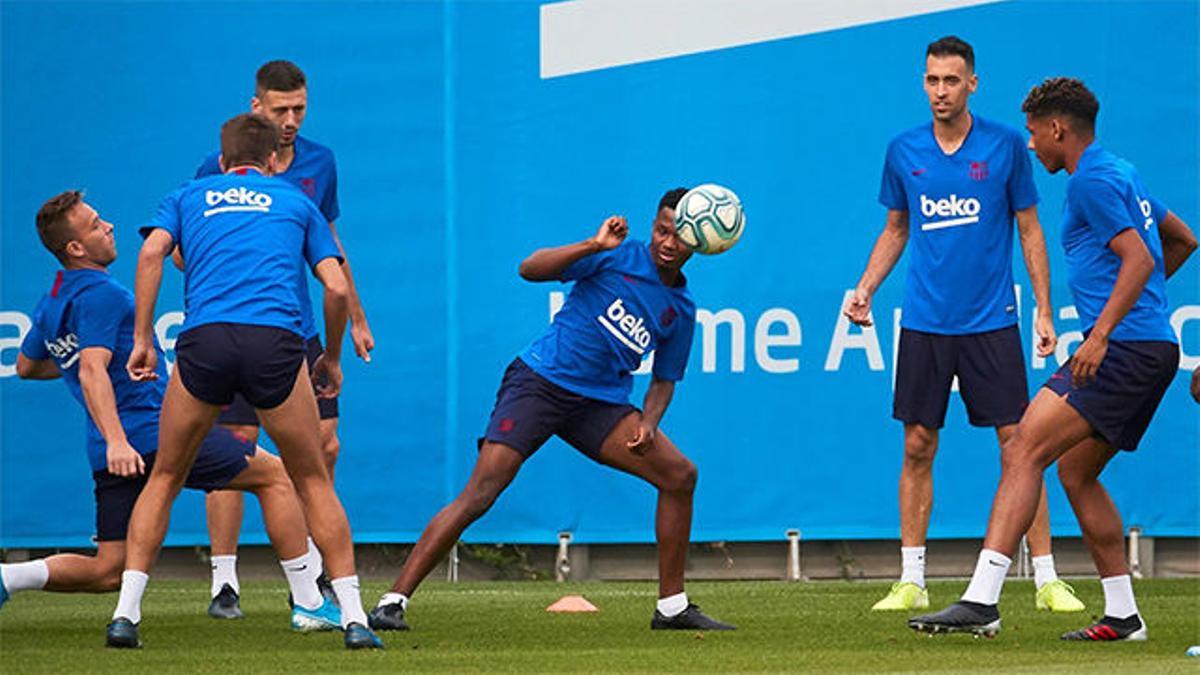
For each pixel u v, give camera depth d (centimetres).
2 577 2388
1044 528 2980
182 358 2189
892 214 3047
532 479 3628
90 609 3078
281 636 2458
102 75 3653
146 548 2253
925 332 2959
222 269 2198
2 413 3628
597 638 2430
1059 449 2284
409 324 3631
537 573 3759
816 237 3638
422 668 2008
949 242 2948
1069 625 2628
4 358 3631
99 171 3647
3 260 3631
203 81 3662
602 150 3647
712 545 3747
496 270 3638
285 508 2498
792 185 3641
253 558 3766
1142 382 2261
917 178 2969
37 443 3628
